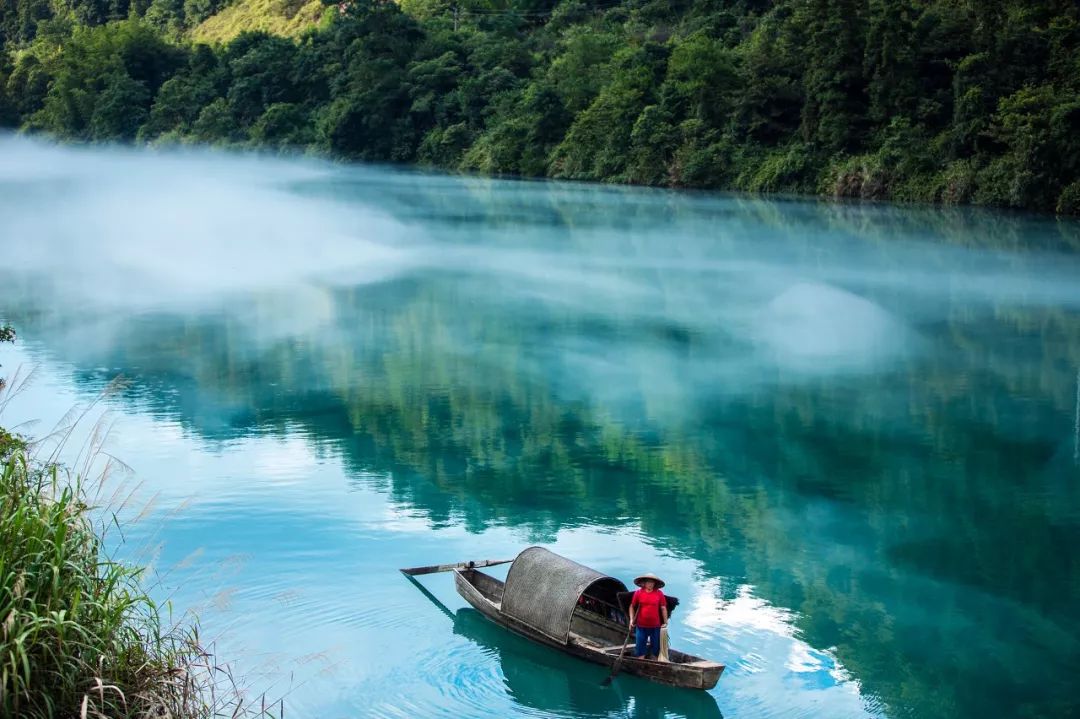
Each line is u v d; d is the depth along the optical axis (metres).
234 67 136.88
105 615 11.10
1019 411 31.56
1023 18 79.69
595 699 14.84
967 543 21.72
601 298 47.84
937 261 56.12
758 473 26.02
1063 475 26.14
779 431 29.53
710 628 17.50
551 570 16.05
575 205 81.50
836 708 14.95
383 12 121.19
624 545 21.20
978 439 28.91
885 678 15.91
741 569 20.09
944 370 36.22
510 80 115.25
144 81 149.62
